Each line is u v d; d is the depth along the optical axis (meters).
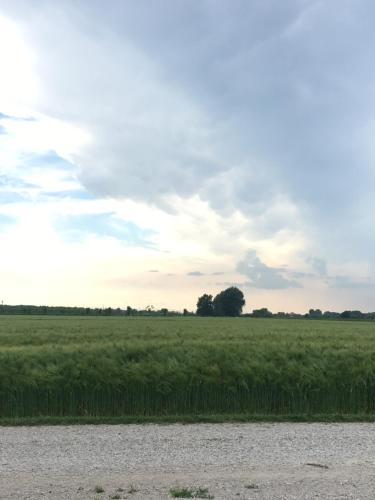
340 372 13.65
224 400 13.41
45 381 12.83
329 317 132.00
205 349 15.54
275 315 136.88
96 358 14.04
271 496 6.14
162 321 61.72
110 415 13.12
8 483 6.68
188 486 6.52
